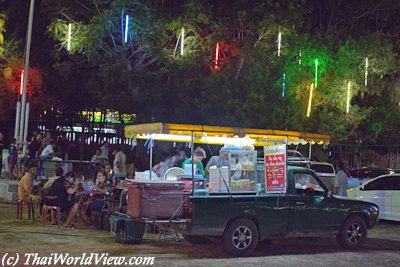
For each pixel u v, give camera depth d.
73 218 14.67
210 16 22.38
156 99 22.52
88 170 20.80
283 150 11.48
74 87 27.36
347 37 25.73
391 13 27.05
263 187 12.02
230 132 11.56
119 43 23.78
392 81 25.33
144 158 24.92
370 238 14.66
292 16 22.58
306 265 10.46
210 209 10.68
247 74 21.66
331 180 21.39
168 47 23.77
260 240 11.71
